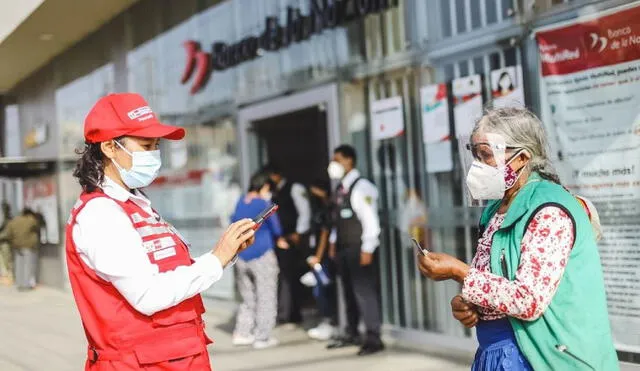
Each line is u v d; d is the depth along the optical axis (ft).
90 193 7.59
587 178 15.14
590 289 6.96
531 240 6.89
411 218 20.56
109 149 7.66
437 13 19.20
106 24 37.55
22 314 34.12
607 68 14.65
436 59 19.30
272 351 21.40
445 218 19.36
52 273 45.57
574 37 15.26
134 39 35.73
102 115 7.63
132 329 7.35
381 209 21.66
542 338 6.95
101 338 7.44
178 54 32.76
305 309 28.91
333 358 19.81
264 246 21.94
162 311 7.46
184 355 7.52
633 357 14.32
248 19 27.76
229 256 7.70
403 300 21.04
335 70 23.15
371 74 21.72
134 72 36.04
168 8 33.27
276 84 26.21
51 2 32.30
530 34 16.29
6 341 26.61
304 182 29.32
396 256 21.22
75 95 42.22
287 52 25.54
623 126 14.43
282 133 28.89
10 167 45.68
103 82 38.93
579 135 15.28
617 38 14.43
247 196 22.09
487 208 8.02
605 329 7.03
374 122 21.74
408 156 20.56
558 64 15.65
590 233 7.07
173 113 33.53
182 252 7.92
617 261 14.60
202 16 30.83
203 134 31.42
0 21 38.17
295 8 24.99
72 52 42.16
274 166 25.90
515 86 16.85
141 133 7.57
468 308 7.45
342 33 22.84
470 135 7.70
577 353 6.84
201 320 8.00
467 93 18.33
